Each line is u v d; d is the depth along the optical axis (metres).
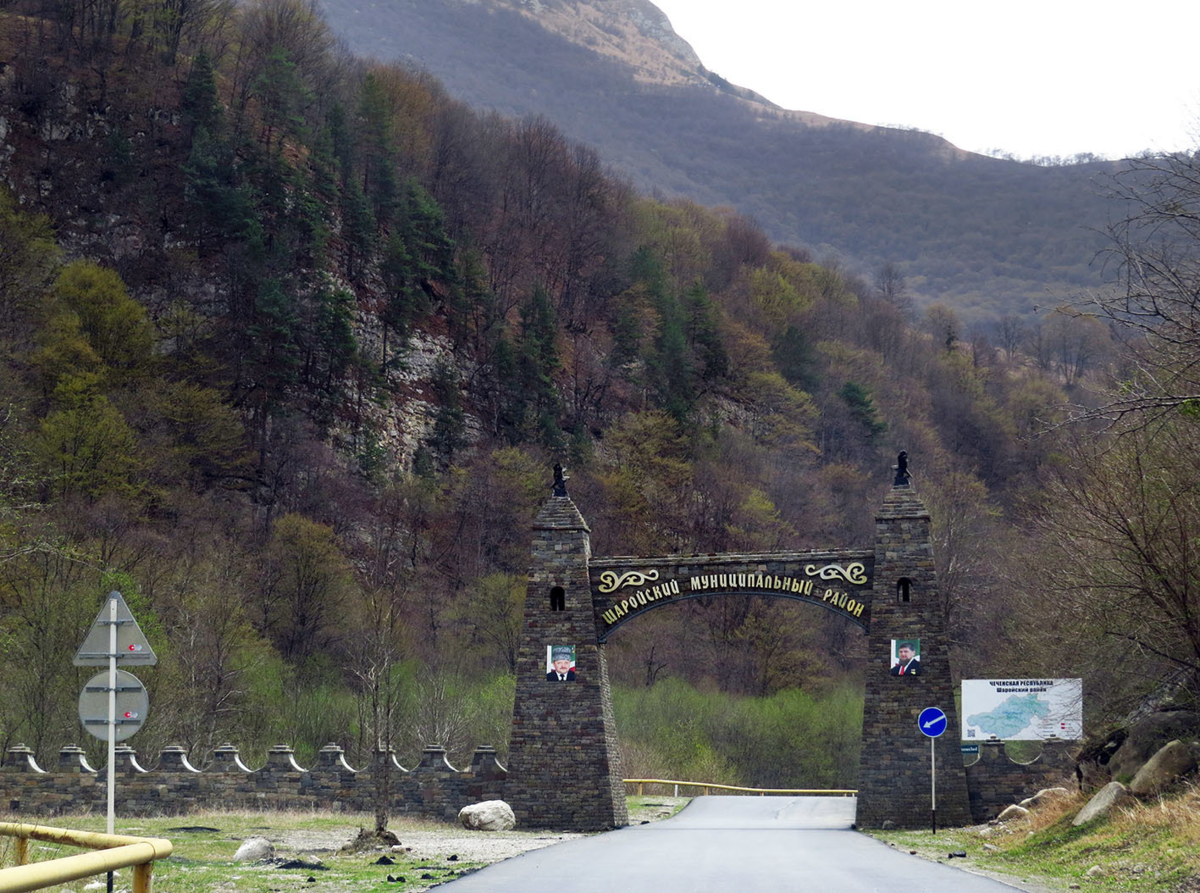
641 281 138.50
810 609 99.69
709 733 83.56
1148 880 18.31
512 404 119.94
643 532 105.81
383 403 110.94
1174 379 19.66
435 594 92.44
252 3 136.38
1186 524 24.14
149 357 95.06
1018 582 52.75
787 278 168.50
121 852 9.39
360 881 20.78
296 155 123.50
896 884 19.25
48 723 52.75
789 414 127.38
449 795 42.19
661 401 124.81
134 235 110.75
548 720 41.16
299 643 78.38
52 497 67.69
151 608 61.25
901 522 40.59
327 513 97.19
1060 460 53.72
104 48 119.19
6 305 86.62
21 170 110.06
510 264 139.50
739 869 22.31
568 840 33.00
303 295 109.12
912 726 39.41
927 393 140.88
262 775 43.75
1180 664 26.00
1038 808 34.41
